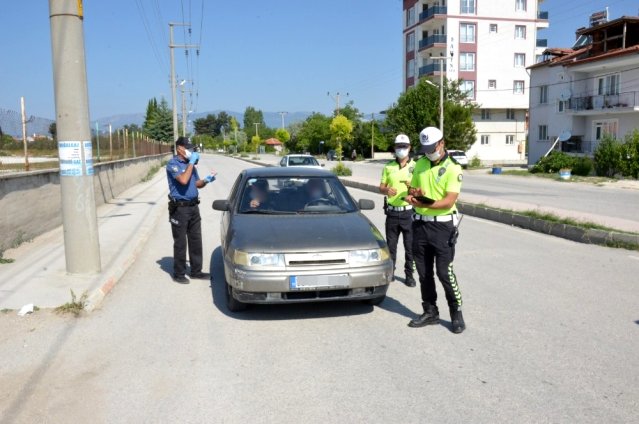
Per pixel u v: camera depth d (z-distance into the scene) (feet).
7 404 12.32
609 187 76.18
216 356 14.96
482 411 11.71
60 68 21.52
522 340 15.90
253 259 17.15
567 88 119.85
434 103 150.82
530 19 181.98
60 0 21.16
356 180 81.82
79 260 22.66
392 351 15.20
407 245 22.12
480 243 31.78
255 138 316.19
